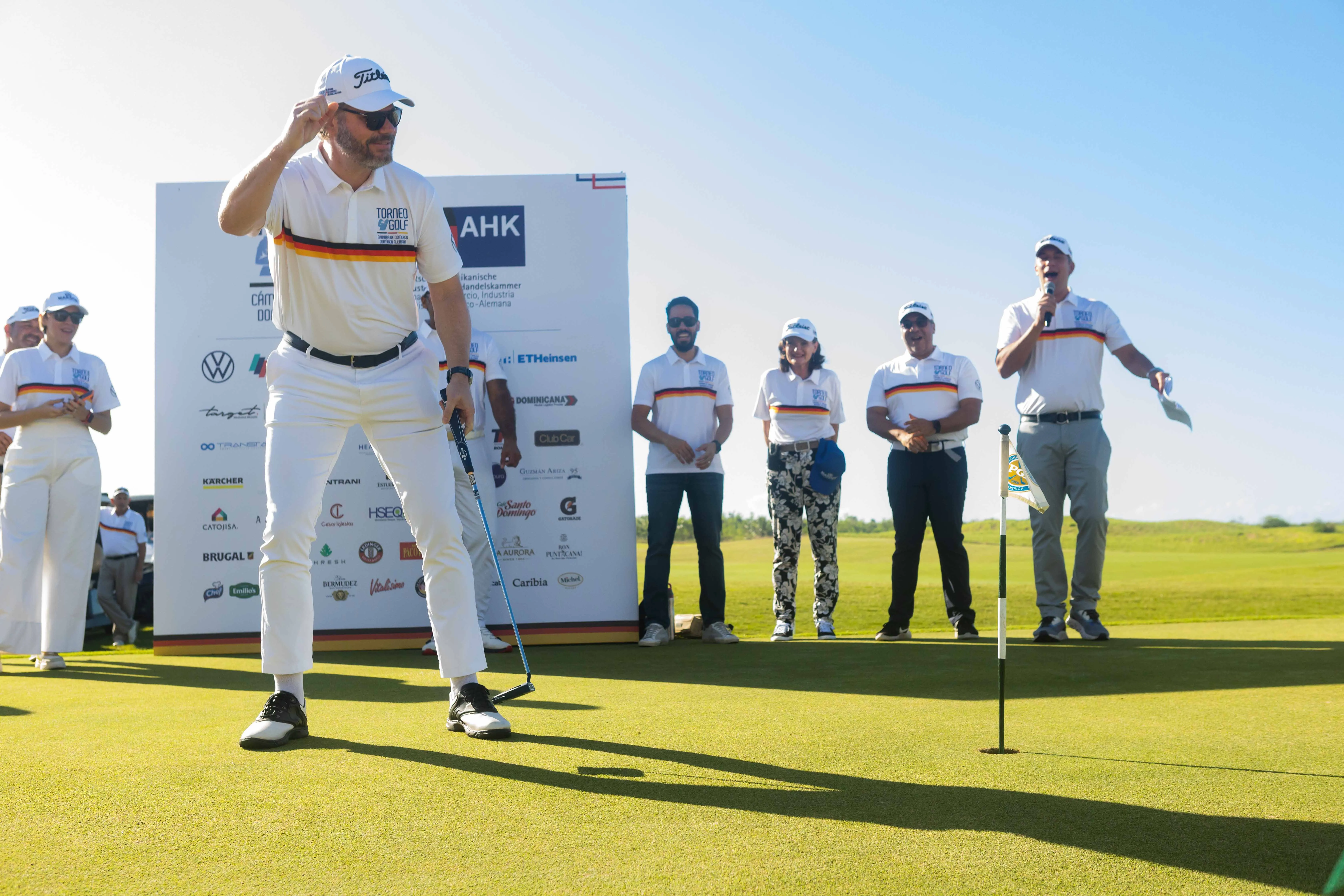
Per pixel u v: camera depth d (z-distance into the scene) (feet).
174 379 18.11
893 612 18.40
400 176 8.91
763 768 7.32
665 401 18.31
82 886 4.85
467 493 16.72
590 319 18.51
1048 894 4.65
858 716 9.54
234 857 5.27
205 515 18.01
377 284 8.80
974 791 6.61
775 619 25.03
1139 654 14.40
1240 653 14.39
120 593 28.40
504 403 17.43
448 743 8.32
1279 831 5.66
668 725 9.12
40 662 15.56
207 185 18.35
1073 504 16.97
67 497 16.01
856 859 5.18
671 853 5.30
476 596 16.69
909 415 18.67
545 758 7.70
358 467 18.02
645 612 18.15
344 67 8.38
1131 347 16.79
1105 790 6.61
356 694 11.55
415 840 5.55
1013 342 17.42
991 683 11.77
